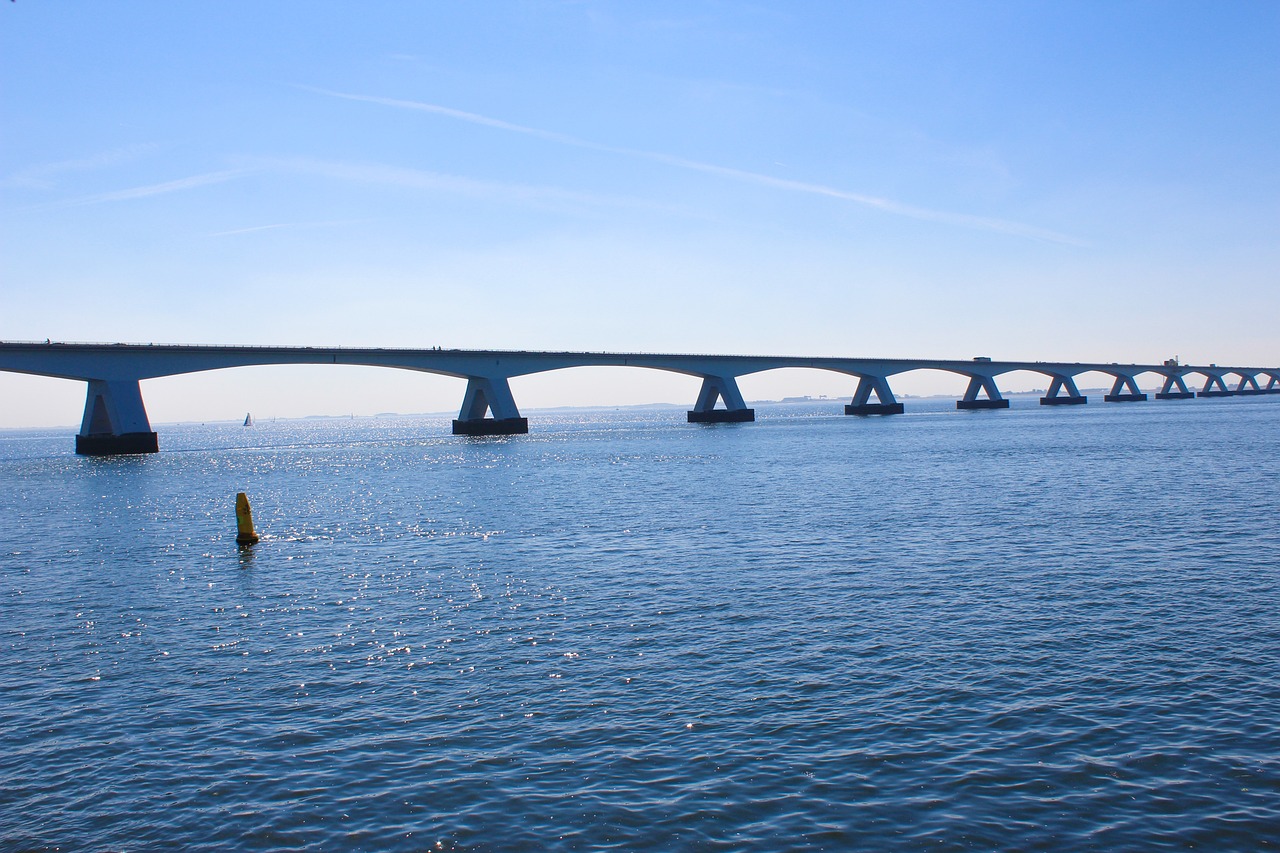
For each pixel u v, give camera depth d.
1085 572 26.30
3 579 31.42
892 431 131.25
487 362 138.75
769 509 43.84
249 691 17.70
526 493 56.28
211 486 71.62
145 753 14.68
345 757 14.24
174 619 24.22
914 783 12.76
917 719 15.02
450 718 15.79
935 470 63.50
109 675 19.09
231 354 112.44
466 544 35.97
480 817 12.16
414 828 11.92
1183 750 13.54
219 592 27.86
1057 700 15.70
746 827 11.70
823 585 25.69
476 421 142.75
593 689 17.08
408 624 22.70
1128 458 68.25
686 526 38.75
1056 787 12.54
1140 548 29.92
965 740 14.14
